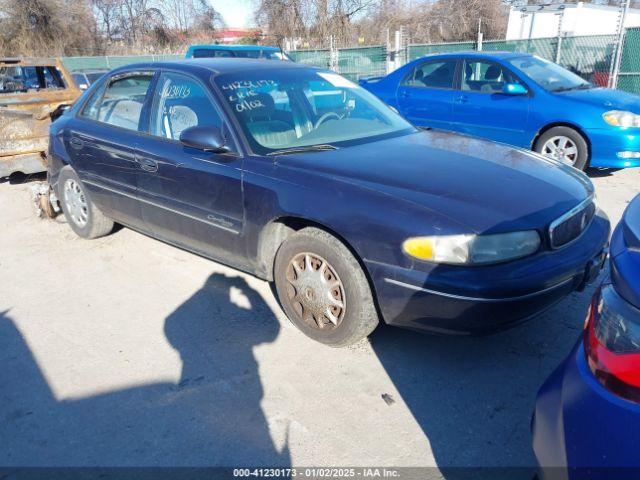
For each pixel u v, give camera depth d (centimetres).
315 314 328
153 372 315
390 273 284
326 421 273
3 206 650
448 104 790
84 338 353
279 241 349
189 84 396
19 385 308
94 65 2844
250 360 323
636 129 651
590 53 1178
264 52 1247
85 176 480
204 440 262
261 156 345
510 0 3347
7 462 253
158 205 412
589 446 156
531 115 705
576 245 303
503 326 274
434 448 254
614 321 159
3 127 685
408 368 312
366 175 313
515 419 270
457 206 281
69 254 493
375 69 1689
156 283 429
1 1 3425
